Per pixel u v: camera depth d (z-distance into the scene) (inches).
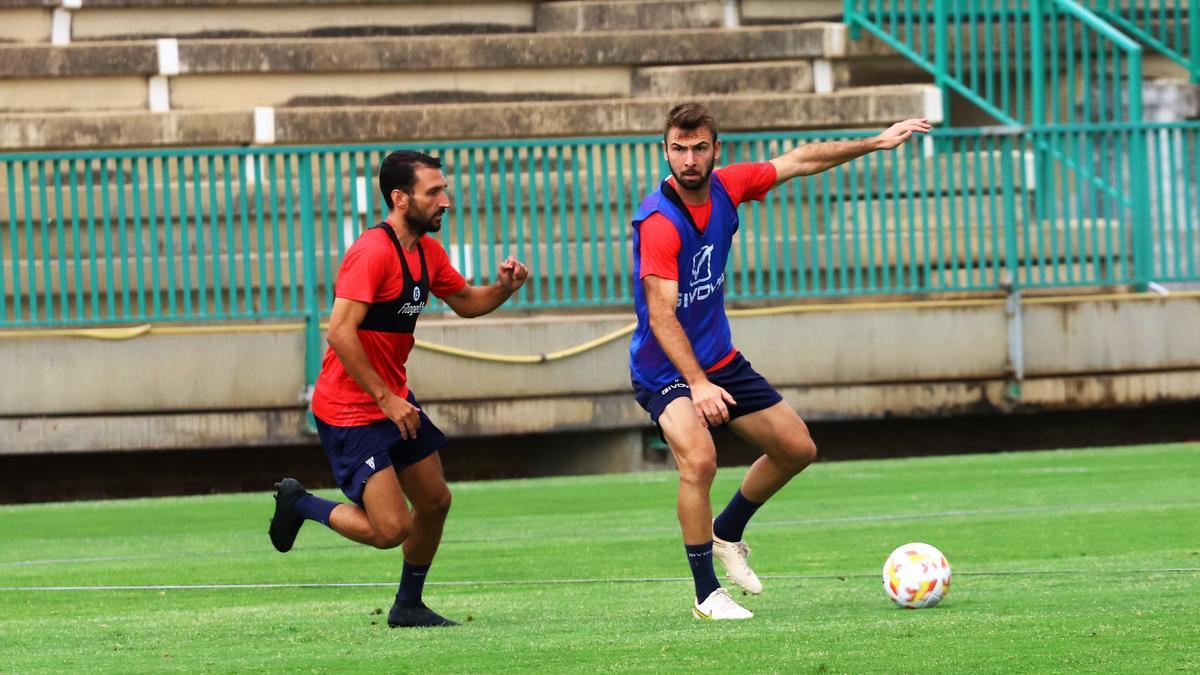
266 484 1771.7
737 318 1756.9
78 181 2000.5
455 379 1701.5
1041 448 1918.1
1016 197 1951.3
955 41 2171.5
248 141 2028.8
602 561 1047.0
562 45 2201.0
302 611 850.8
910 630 695.1
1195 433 1958.7
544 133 2044.8
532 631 738.8
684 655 647.1
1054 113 2079.2
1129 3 2347.4
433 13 2322.8
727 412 757.9
